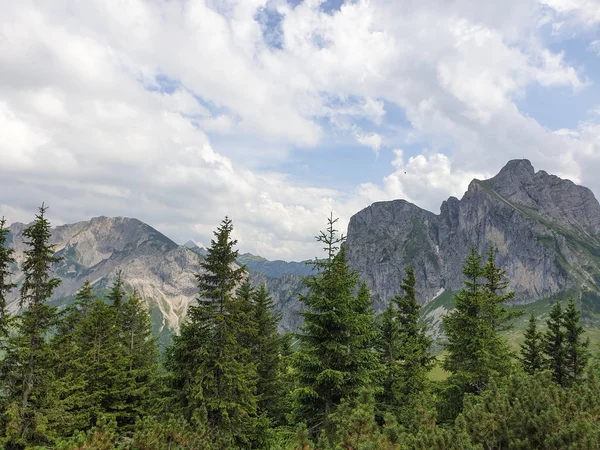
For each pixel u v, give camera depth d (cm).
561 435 1004
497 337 2509
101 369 2973
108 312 3181
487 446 1188
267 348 3462
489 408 1291
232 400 2319
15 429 2016
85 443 1550
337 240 2061
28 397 2192
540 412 1180
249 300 3647
